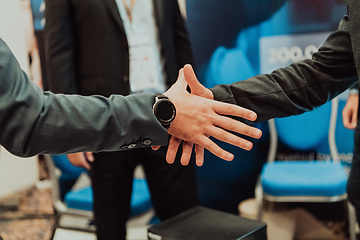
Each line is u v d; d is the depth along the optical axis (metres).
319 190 1.71
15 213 2.62
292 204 2.16
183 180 1.49
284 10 2.10
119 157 1.37
